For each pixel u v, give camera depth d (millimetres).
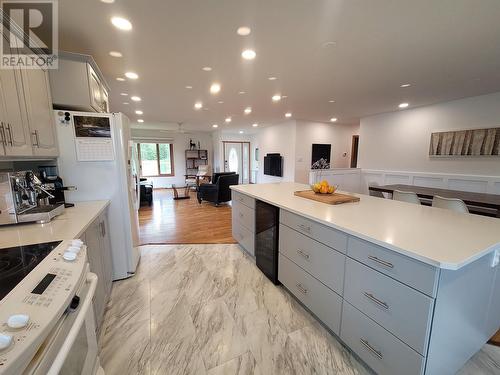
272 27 1938
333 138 7617
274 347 1528
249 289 2191
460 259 940
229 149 10523
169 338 1603
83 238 1425
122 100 4371
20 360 479
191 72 2926
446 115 4590
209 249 3160
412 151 5219
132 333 1646
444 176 4664
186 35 2051
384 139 5762
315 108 5160
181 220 4645
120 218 2307
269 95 4043
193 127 8469
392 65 2729
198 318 1802
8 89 1321
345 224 1416
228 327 1707
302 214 1722
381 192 4125
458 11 1719
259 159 9094
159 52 2371
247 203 2709
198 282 2318
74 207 1920
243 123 7551
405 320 1089
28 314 597
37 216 1460
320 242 1590
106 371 1350
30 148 1562
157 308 1922
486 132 4074
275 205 2090
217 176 6613
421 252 1007
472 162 4316
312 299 1705
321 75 3055
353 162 8070
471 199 2721
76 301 827
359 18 1812
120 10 1680
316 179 5586
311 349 1513
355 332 1363
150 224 4379
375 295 1225
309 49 2322
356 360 1429
